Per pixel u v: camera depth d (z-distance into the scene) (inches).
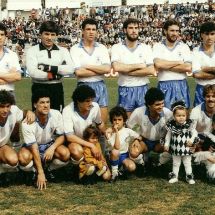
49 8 2039.9
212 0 2001.7
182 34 1603.1
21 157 281.3
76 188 279.6
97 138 295.0
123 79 345.7
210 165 289.9
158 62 342.0
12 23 1772.9
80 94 284.4
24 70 1144.8
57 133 293.3
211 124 301.1
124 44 347.3
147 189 275.7
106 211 236.7
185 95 348.2
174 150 287.1
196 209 238.1
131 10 1980.8
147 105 297.9
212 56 343.3
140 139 306.8
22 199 258.1
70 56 334.3
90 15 1956.2
